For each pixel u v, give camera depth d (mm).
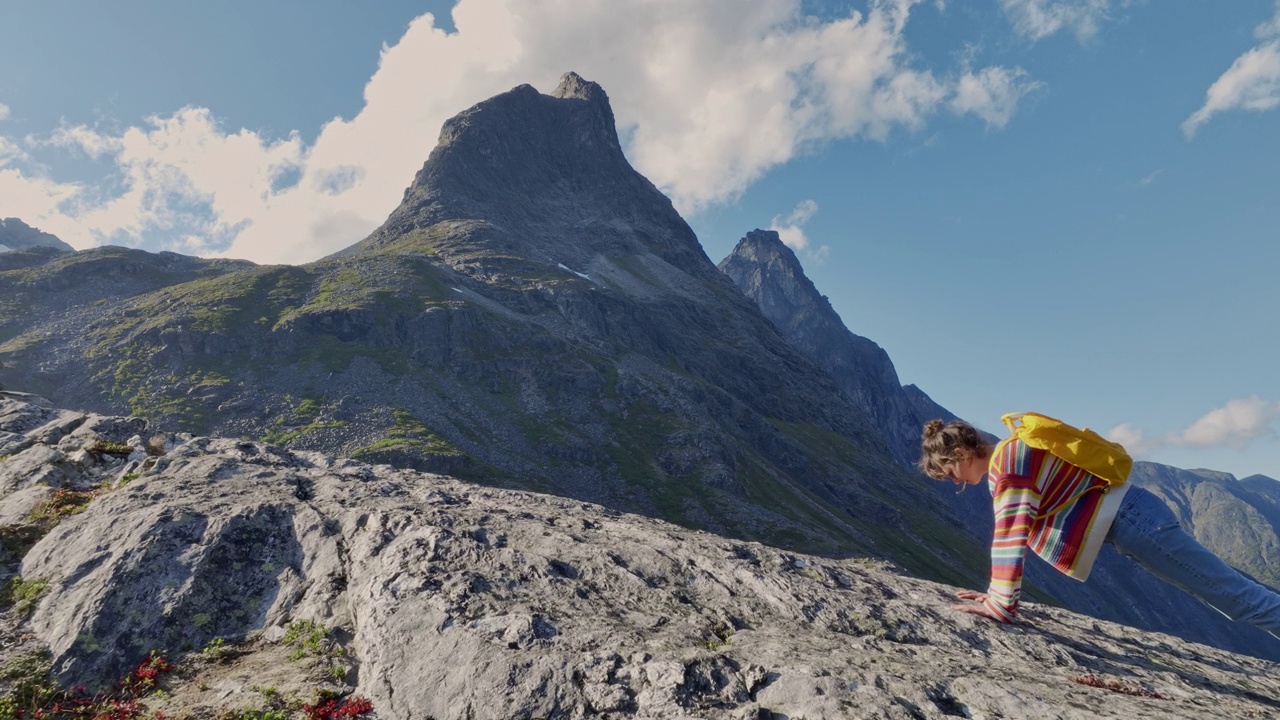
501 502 13109
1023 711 5816
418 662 7066
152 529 9672
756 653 7066
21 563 9656
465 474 156125
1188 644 10312
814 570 10648
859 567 12336
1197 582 5801
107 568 8922
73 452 14016
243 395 179125
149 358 187750
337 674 7465
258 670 7633
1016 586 7984
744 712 5895
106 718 6797
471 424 190875
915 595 10133
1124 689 6875
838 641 7719
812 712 5824
